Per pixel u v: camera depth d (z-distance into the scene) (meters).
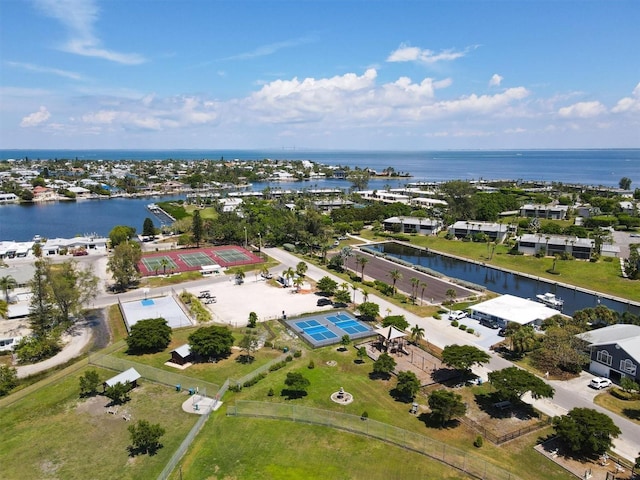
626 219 180.12
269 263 130.50
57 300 79.75
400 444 48.78
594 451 47.28
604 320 80.88
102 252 142.38
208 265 124.88
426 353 72.69
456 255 143.75
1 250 132.88
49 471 44.16
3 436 50.06
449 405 51.28
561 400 59.31
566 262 130.50
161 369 66.00
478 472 44.41
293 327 82.88
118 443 48.72
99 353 70.94
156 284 109.25
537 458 47.28
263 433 50.47
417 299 99.94
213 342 68.06
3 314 81.94
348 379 64.00
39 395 58.97
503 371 57.38
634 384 58.59
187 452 46.84
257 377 63.12
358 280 113.94
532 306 88.19
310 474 43.88
